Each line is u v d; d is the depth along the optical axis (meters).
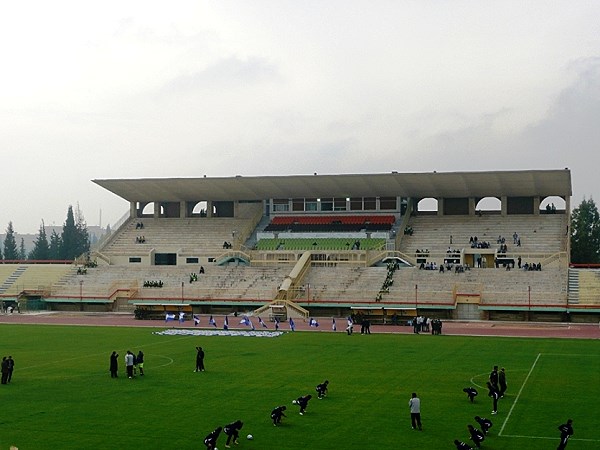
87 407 46.53
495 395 45.41
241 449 36.91
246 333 95.00
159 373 60.22
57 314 127.81
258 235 151.00
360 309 115.38
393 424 42.25
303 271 133.88
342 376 58.91
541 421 43.00
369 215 153.50
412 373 60.59
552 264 130.88
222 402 48.19
